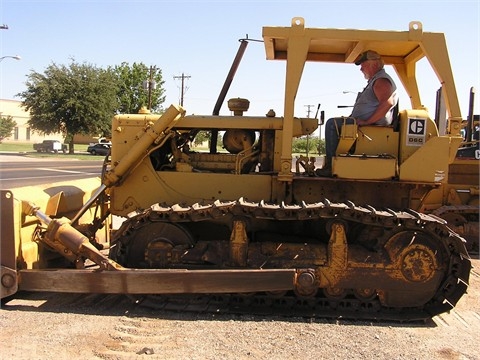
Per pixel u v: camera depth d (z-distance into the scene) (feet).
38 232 17.29
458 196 31.86
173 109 17.54
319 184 17.69
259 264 16.21
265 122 18.35
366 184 17.56
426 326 15.46
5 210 15.83
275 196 17.92
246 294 16.24
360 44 17.94
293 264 16.10
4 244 15.93
